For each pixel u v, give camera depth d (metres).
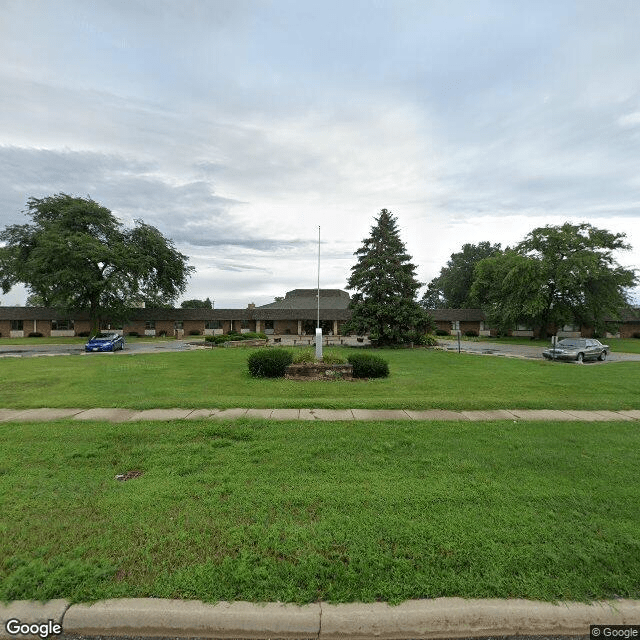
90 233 40.75
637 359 24.62
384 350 28.59
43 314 48.06
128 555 2.97
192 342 39.34
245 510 3.67
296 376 13.52
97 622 2.49
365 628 2.48
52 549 3.04
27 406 8.28
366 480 4.40
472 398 9.48
